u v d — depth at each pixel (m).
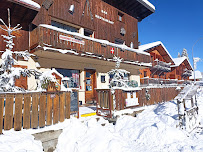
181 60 26.94
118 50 11.07
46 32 7.16
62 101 4.89
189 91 5.58
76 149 3.93
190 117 5.53
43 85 4.45
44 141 4.10
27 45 7.95
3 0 6.51
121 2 14.20
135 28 16.09
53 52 7.43
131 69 14.53
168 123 5.52
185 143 4.22
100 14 12.28
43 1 8.73
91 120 5.24
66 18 9.77
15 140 3.42
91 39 9.26
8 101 3.82
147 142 4.48
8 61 4.59
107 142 4.12
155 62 20.50
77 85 10.41
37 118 4.21
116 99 6.91
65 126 4.68
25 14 7.70
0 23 7.24
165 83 17.59
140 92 8.73
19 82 7.41
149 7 15.74
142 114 7.60
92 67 11.15
